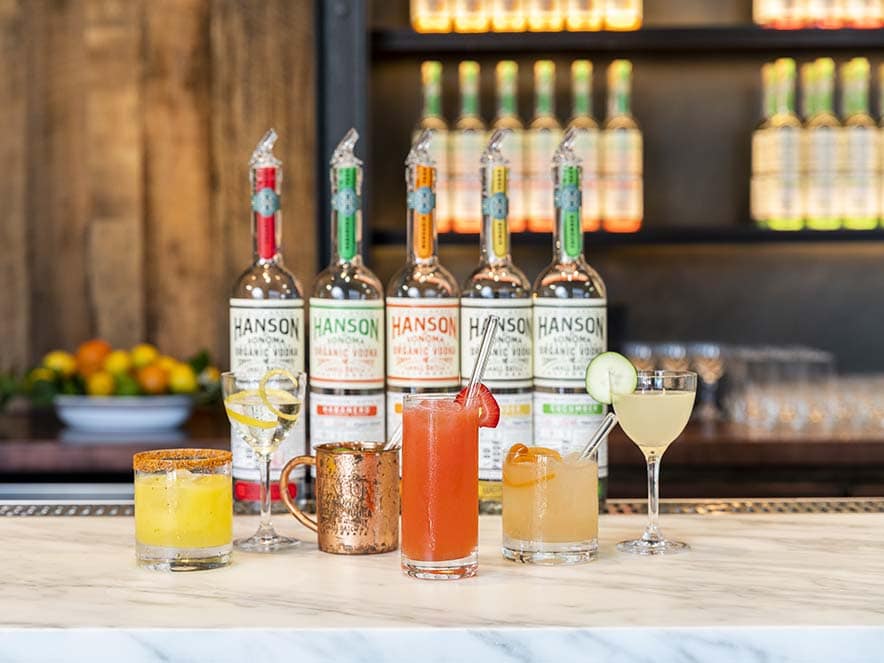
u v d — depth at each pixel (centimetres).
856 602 103
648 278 311
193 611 101
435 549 111
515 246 284
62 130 320
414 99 309
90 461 248
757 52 304
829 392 271
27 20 319
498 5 285
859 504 151
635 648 95
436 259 143
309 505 147
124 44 319
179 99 319
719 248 310
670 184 309
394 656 95
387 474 123
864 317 310
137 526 117
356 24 274
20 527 135
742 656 95
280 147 317
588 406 141
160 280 319
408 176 143
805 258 310
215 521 116
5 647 95
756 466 258
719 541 128
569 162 141
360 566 117
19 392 271
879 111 302
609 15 286
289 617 99
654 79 308
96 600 104
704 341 311
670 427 123
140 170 319
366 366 142
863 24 285
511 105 286
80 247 320
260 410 123
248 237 319
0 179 320
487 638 95
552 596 105
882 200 282
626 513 146
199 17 318
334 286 142
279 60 317
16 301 320
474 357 143
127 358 275
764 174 286
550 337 142
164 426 269
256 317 142
